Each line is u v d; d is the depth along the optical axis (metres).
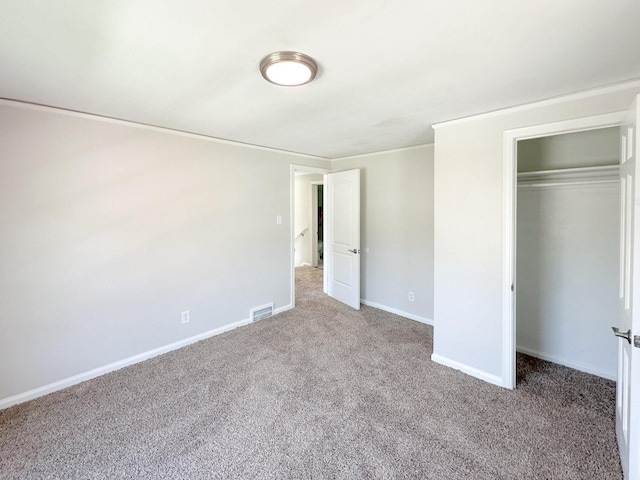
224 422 2.05
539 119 2.18
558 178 2.73
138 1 1.12
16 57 1.55
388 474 1.65
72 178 2.44
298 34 1.35
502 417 2.09
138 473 1.66
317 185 7.33
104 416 2.11
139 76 1.78
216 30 1.32
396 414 2.12
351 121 2.69
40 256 2.32
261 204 3.88
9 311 2.21
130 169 2.75
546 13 1.21
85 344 2.55
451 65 1.65
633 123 1.45
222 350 3.10
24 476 1.64
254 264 3.84
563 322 2.81
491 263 2.45
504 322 2.41
